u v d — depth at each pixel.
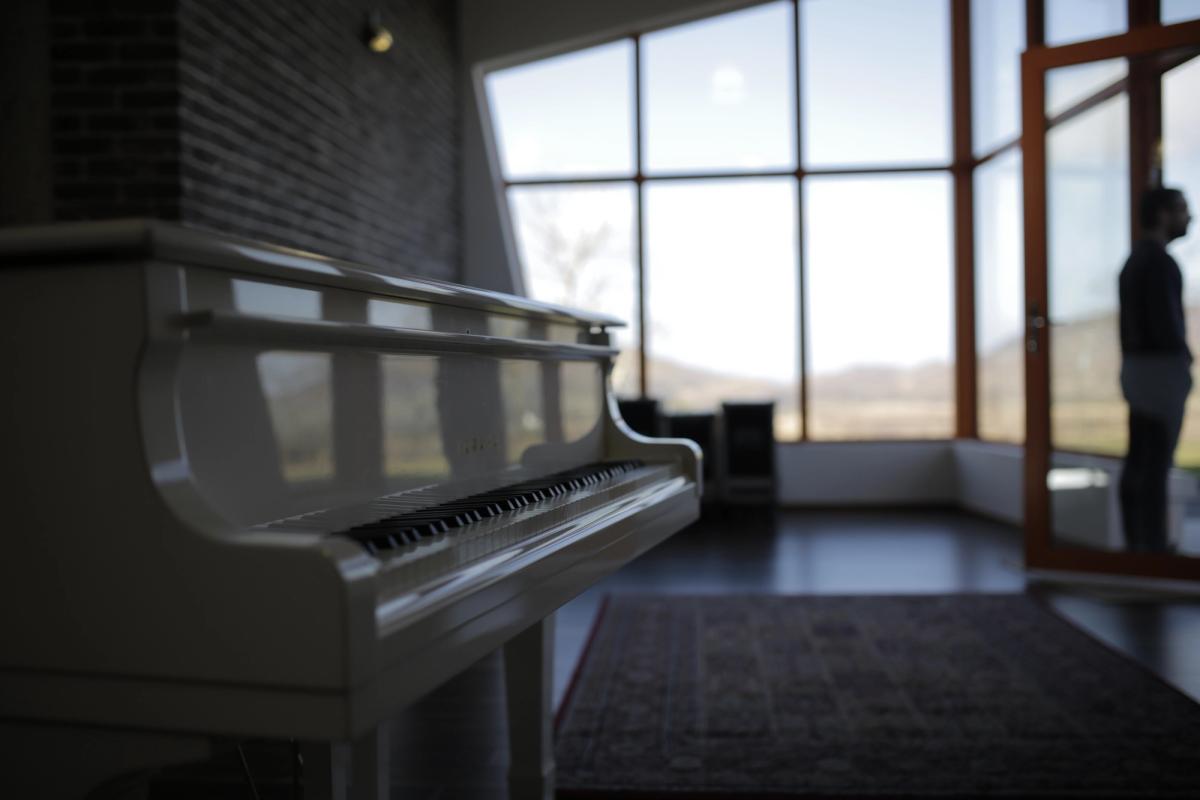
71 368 0.84
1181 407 4.28
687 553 5.67
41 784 0.88
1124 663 3.22
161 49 3.29
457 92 7.02
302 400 1.07
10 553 0.86
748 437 6.88
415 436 1.31
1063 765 2.37
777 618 4.00
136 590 0.83
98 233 0.80
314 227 4.38
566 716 2.83
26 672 0.86
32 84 3.33
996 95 6.73
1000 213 6.77
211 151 3.50
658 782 2.32
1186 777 2.28
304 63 4.29
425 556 0.97
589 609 4.27
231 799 2.29
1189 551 4.32
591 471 1.83
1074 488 4.58
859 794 2.21
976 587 4.52
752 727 2.70
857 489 7.42
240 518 0.96
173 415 0.86
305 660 0.78
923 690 3.00
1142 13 4.72
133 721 0.84
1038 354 4.60
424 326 1.31
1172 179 4.23
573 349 1.83
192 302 0.88
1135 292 4.34
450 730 2.78
